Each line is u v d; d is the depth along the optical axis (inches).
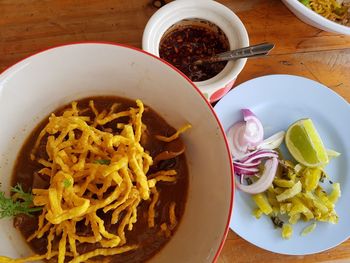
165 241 7.4
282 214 9.1
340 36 10.3
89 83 7.7
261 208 8.9
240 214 8.9
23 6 9.7
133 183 6.9
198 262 6.8
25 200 7.1
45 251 7.2
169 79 7.3
